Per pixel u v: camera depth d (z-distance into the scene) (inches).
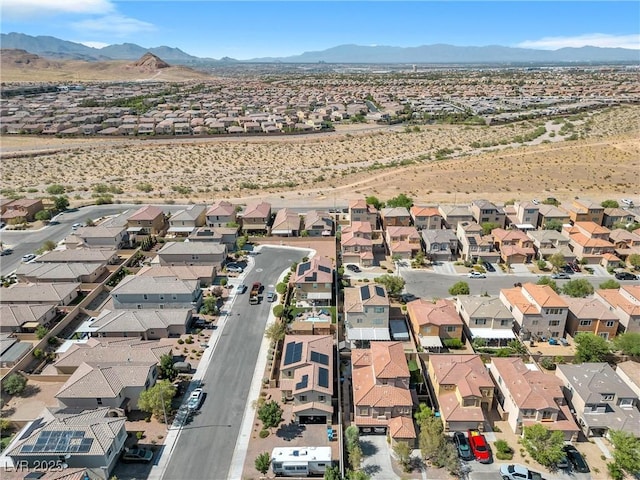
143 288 3267.7
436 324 2844.5
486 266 3964.1
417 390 2482.8
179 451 2158.0
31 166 7391.7
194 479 2015.3
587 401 2225.6
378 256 4200.3
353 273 3863.2
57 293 3334.2
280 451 2080.5
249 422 2330.2
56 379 2598.4
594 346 2628.0
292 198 5797.2
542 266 3895.2
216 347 2901.1
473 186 6013.8
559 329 2955.2
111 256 3951.8
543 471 2033.7
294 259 4104.3
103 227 4362.7
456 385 2342.5
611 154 7003.0
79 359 2586.1
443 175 6432.1
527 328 2945.4
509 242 4121.6
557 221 4539.9
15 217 4985.2
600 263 3956.7
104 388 2313.0
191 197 5871.1
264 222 4722.0
